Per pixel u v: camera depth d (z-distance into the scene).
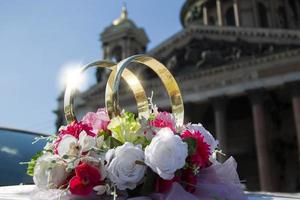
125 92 60.91
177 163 3.46
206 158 3.88
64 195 3.54
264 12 79.19
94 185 3.51
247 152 65.50
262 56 54.53
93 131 4.05
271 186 47.97
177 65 61.78
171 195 3.46
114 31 78.69
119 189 3.51
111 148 3.76
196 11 87.00
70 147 3.71
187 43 62.69
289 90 51.62
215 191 3.73
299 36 53.25
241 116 67.44
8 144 8.30
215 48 59.72
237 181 4.11
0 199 3.59
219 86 56.34
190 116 57.69
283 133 62.00
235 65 56.06
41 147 8.77
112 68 4.98
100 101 67.00
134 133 3.84
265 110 56.34
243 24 74.75
